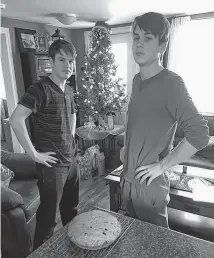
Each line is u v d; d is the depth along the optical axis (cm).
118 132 332
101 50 324
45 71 329
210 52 328
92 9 269
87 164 305
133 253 67
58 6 252
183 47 337
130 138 77
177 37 331
